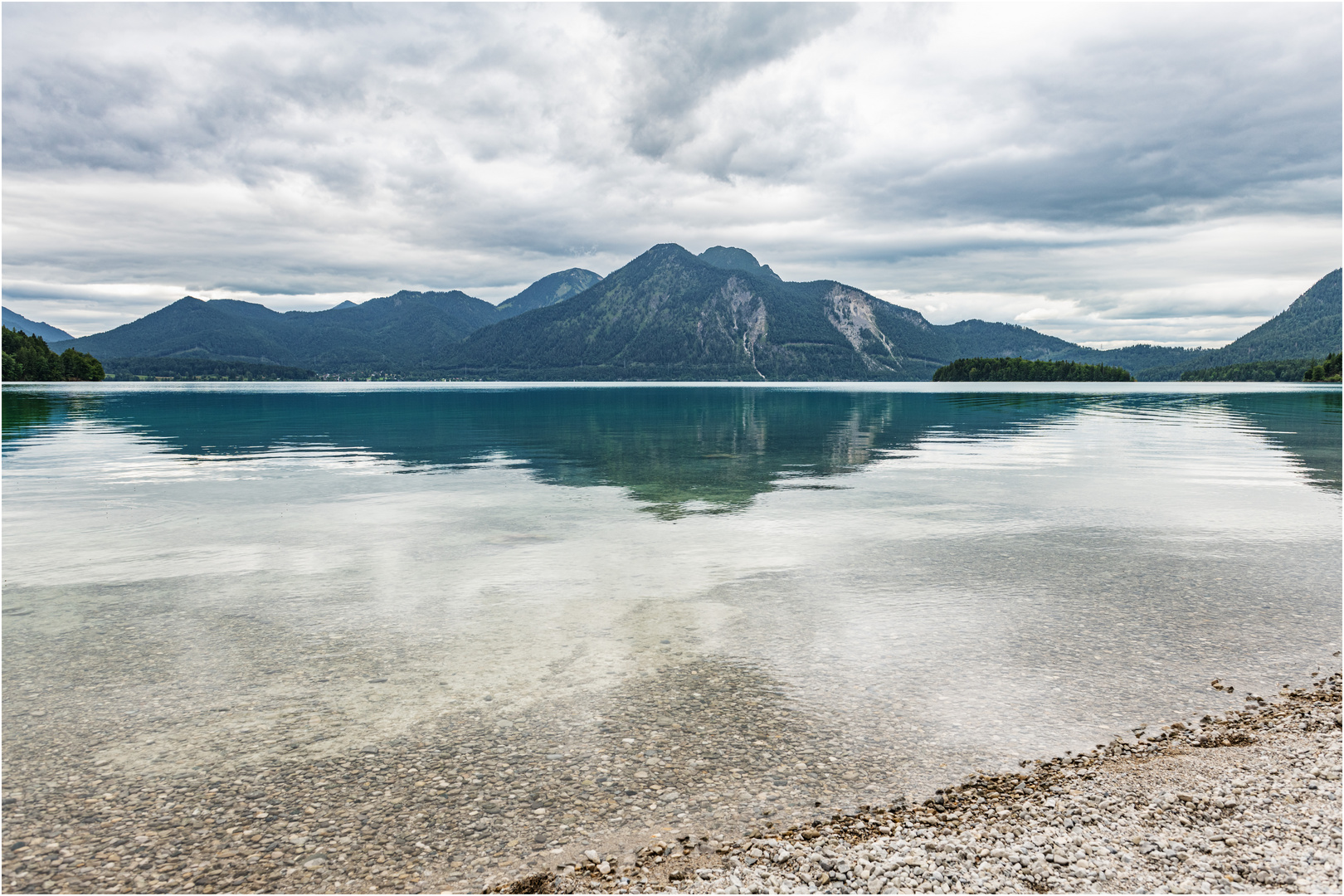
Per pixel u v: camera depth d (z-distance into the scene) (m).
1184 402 96.06
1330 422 53.47
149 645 9.59
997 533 16.25
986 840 5.66
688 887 5.14
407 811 6.07
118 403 85.75
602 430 47.62
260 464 28.91
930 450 34.00
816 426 51.56
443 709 7.83
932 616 10.74
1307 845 5.52
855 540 15.62
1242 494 21.34
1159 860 5.39
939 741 7.22
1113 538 15.73
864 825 5.88
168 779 6.50
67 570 13.22
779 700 8.07
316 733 7.30
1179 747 7.07
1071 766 6.76
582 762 6.80
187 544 15.23
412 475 25.81
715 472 26.48
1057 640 9.79
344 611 11.00
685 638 9.91
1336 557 14.16
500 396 130.50
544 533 16.28
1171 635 9.95
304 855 5.52
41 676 8.58
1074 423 53.47
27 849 5.55
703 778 6.55
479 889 5.14
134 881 5.22
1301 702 7.98
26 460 30.06
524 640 9.79
